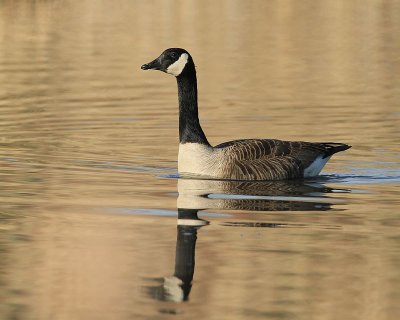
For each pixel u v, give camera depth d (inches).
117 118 927.7
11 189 647.1
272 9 1713.8
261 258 485.4
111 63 1253.7
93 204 604.7
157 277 456.4
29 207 597.6
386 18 1614.2
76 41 1422.2
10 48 1370.6
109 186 658.2
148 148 800.9
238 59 1280.8
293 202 609.3
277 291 434.6
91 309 413.1
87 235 530.6
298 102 1007.0
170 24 1552.7
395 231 536.7
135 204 603.5
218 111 963.3
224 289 438.3
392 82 1119.6
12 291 437.4
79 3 1771.7
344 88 1086.4
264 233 533.0
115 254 493.7
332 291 433.4
